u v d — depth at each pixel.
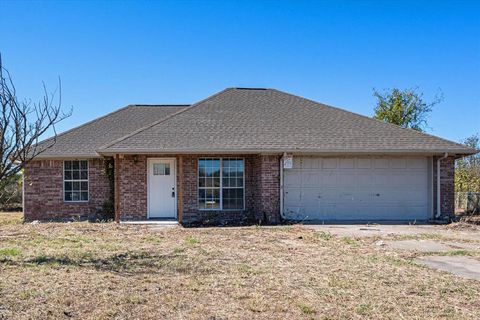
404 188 17.91
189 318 5.77
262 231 14.24
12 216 21.77
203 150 16.36
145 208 17.53
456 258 9.84
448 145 17.67
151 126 17.95
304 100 21.28
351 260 9.47
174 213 17.75
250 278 7.79
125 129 20.88
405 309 6.12
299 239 12.57
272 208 16.94
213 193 17.69
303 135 17.78
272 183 16.98
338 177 17.70
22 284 7.36
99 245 11.41
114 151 16.08
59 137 19.72
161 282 7.51
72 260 9.38
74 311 6.03
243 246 11.29
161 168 17.80
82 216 18.80
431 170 17.94
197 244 11.63
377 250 10.81
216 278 7.78
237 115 19.33
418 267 8.80
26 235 13.37
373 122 19.47
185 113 19.27
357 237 12.98
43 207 18.83
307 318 5.76
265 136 17.53
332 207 17.61
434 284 7.43
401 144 17.45
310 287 7.20
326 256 9.95
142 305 6.29
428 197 17.97
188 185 17.56
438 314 5.92
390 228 15.28
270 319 5.73
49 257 9.70
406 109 37.78
